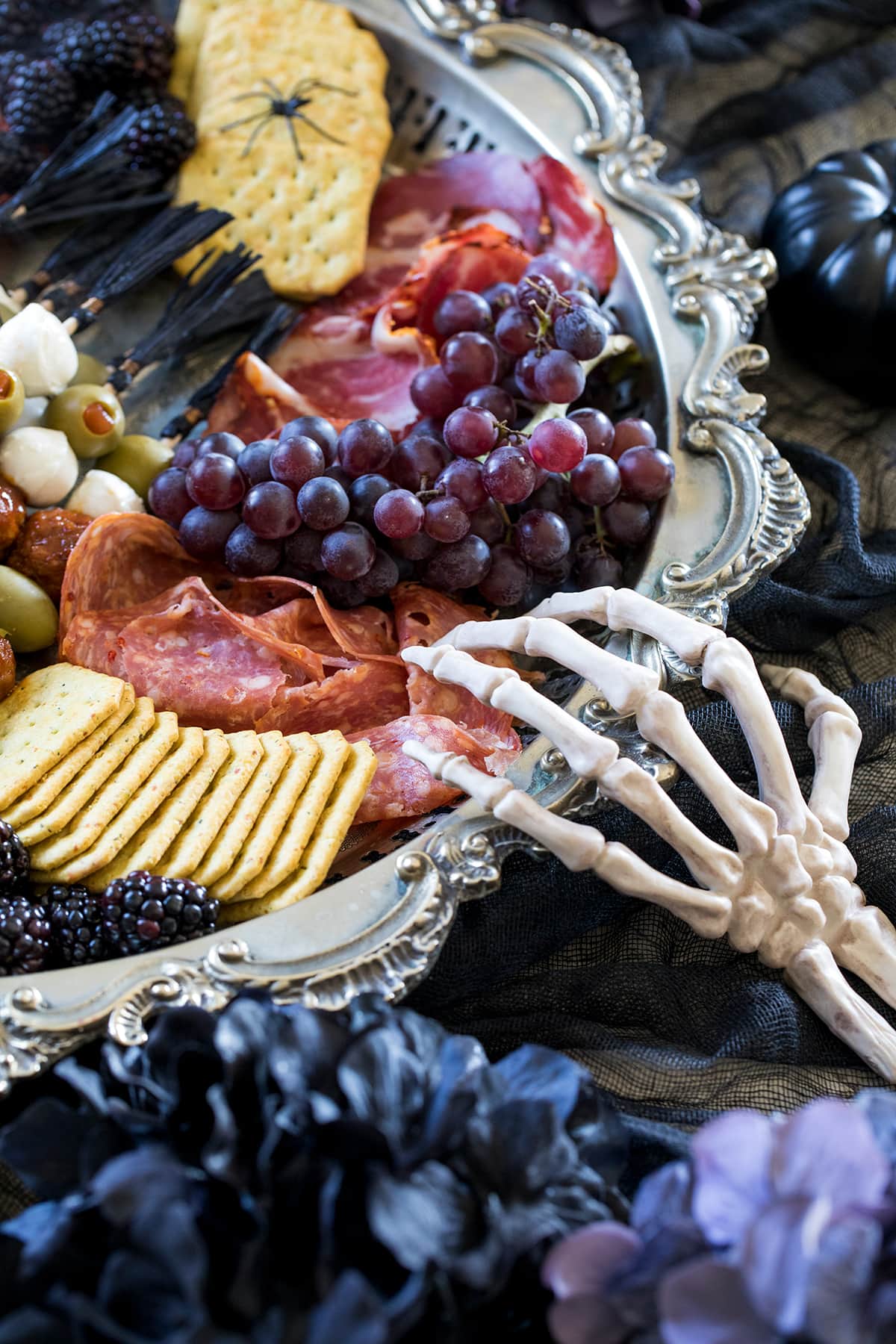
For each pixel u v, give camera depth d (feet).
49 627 2.68
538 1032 2.52
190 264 3.01
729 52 3.40
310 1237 2.11
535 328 2.76
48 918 2.41
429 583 2.72
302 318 3.04
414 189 3.11
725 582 2.67
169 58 3.10
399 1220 2.08
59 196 2.98
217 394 2.92
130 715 2.57
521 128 3.12
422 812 2.58
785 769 2.50
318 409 2.93
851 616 2.87
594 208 2.96
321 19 3.15
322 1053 2.18
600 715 2.55
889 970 2.50
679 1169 2.15
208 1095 2.19
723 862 2.44
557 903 2.56
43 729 2.52
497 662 2.66
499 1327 2.15
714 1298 2.03
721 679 2.51
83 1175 2.17
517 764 2.55
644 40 3.37
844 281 3.04
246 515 2.64
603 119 3.10
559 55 3.16
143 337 2.99
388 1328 2.05
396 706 2.69
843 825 2.56
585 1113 2.25
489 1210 2.11
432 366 2.84
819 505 3.00
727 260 2.97
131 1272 2.06
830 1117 2.07
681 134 3.34
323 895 2.44
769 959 2.49
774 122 3.37
